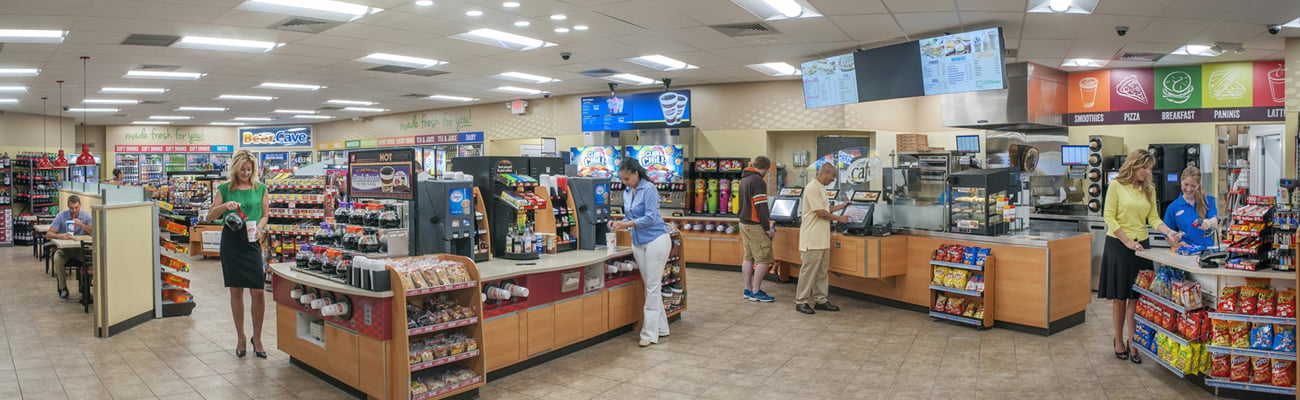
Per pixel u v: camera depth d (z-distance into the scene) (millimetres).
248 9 6191
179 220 11938
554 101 13320
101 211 5832
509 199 5371
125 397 4387
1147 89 9086
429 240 4922
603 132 11617
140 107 15047
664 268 6195
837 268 7027
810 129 10758
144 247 6441
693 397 4395
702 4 6156
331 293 4441
